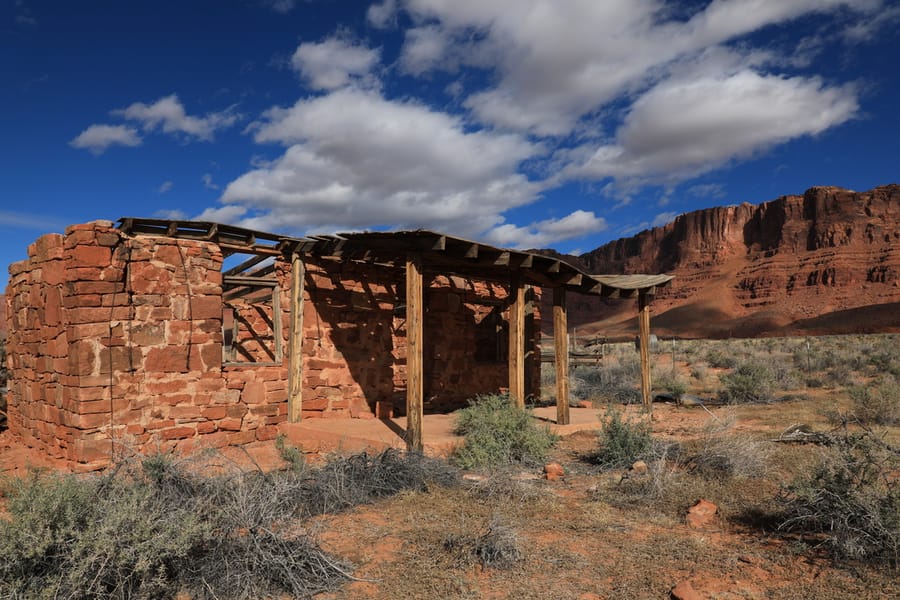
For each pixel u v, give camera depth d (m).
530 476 8.21
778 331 104.62
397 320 14.02
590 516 6.42
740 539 5.63
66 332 9.30
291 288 11.70
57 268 9.70
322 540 5.67
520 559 5.16
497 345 16.03
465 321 14.84
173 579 4.54
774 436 10.30
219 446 10.32
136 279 9.61
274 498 5.26
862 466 5.75
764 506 6.51
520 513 6.55
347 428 10.82
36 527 3.98
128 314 9.48
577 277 11.85
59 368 9.55
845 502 5.32
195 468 5.90
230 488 5.50
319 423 11.41
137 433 9.45
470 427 10.22
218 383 10.48
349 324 12.66
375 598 4.48
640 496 7.00
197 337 10.26
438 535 5.79
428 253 9.85
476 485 7.46
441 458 9.04
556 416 12.81
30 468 5.16
